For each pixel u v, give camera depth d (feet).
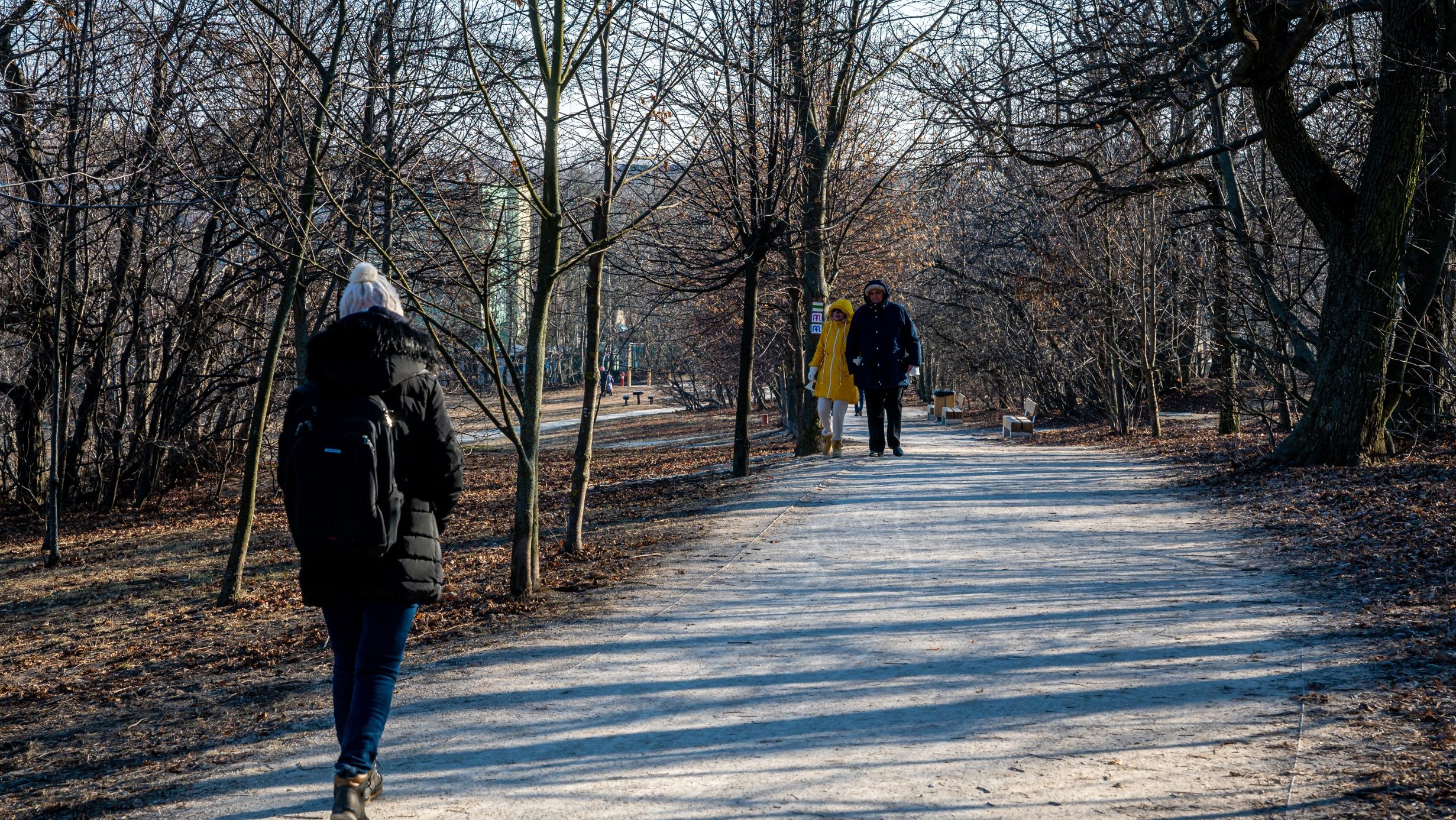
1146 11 43.57
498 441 132.36
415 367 13.69
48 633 34.22
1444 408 46.26
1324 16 37.55
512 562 27.22
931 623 21.90
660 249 51.52
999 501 39.06
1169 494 39.91
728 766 14.21
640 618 23.89
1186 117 56.29
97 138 52.44
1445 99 44.11
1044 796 12.62
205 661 25.29
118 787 15.70
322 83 33.68
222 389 70.90
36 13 51.37
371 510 12.67
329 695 20.20
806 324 60.49
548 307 27.66
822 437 60.59
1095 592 24.12
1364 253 39.06
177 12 39.63
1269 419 53.78
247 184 40.09
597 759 14.82
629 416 209.26
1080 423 96.94
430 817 12.99
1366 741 13.84
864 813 12.34
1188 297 64.13
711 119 34.09
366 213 45.73
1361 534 28.22
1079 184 60.03
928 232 90.53
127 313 67.51
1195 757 13.70
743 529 35.70
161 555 50.26
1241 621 20.76
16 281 64.49
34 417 70.95
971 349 119.24
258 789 14.75
